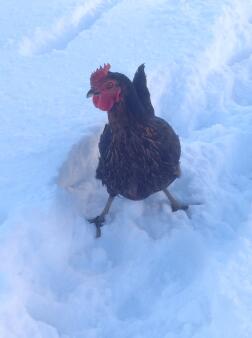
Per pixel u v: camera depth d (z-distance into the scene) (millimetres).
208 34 1680
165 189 1156
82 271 1059
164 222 1151
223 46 1688
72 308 985
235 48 1723
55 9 1832
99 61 1567
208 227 1124
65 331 955
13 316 916
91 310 987
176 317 949
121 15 1822
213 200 1184
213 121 1436
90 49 1631
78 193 1202
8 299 920
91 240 1116
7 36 1691
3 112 1371
